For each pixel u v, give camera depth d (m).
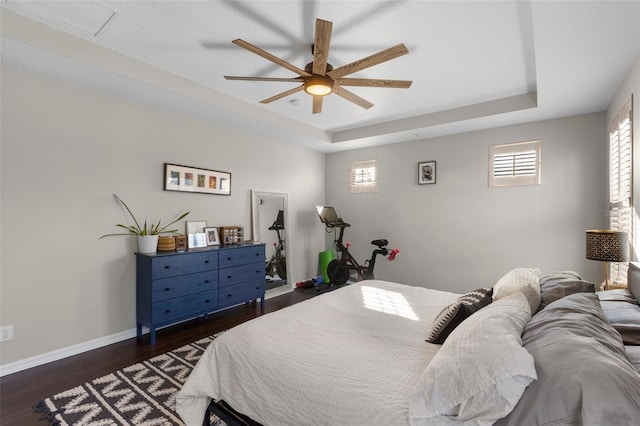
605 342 1.03
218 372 1.71
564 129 3.62
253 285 3.99
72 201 2.79
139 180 3.24
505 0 1.90
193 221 3.73
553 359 0.96
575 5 1.71
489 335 1.13
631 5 1.69
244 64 2.78
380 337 1.76
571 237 3.59
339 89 2.52
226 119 3.79
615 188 2.96
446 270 4.43
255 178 4.48
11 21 2.06
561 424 0.83
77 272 2.82
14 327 2.48
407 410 1.10
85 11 2.05
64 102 2.73
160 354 2.79
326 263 5.34
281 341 1.68
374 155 5.17
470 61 2.66
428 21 2.11
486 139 4.12
